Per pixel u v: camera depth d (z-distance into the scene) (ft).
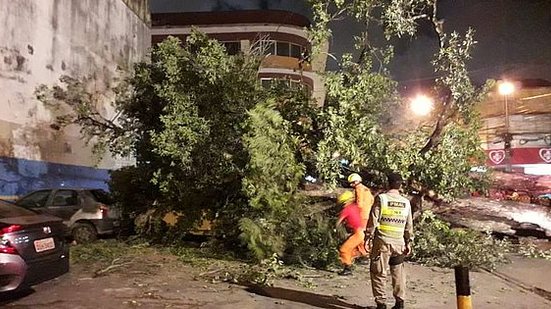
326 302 23.03
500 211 41.52
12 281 21.22
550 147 88.48
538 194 54.85
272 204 31.89
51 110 56.54
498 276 29.99
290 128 33.96
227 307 21.94
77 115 54.80
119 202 42.29
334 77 32.45
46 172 55.31
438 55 34.04
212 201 38.14
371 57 33.96
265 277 26.84
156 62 42.37
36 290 24.73
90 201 43.01
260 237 30.99
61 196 43.11
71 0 61.26
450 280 28.04
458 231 33.81
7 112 49.90
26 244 21.91
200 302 22.76
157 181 37.99
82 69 63.62
